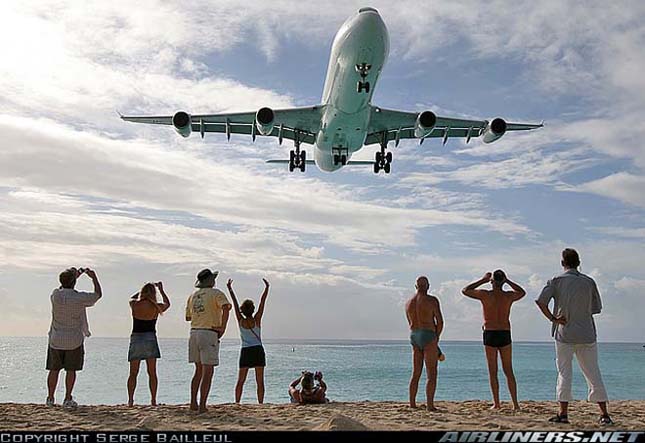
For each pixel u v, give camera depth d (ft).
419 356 45.57
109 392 113.80
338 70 86.94
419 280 45.47
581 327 37.09
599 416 41.19
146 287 46.85
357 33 80.53
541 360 355.56
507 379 45.24
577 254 38.09
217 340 42.19
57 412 41.11
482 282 45.34
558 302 37.81
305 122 104.01
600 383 37.01
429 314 45.06
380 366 235.61
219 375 176.86
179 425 36.14
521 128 108.17
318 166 123.03
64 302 43.86
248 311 50.67
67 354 44.14
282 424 36.70
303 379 50.90
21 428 34.86
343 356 371.76
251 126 108.58
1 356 339.36
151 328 47.16
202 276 42.47
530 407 46.75
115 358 292.61
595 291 37.68
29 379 150.61
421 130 98.43
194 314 42.29
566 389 37.40
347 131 96.84
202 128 105.60
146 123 109.70
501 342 44.93
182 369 207.72
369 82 85.46
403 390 125.08
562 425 36.81
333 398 107.34
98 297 44.73
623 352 602.85
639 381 154.40
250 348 50.37
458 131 113.29
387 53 85.05
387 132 111.24
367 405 47.65
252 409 43.93
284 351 506.89
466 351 601.21
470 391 124.26
